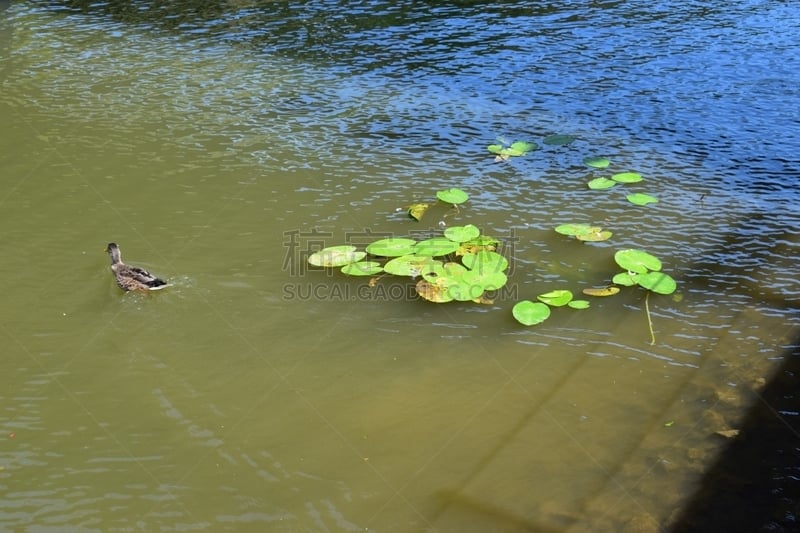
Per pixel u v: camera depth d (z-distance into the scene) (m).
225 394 5.62
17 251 7.27
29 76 11.38
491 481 4.84
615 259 6.78
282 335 6.22
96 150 9.20
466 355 5.96
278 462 5.03
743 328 6.12
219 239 7.47
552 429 5.23
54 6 14.66
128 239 7.45
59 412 5.44
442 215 7.86
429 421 5.34
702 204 7.94
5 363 5.89
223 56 12.27
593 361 5.85
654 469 4.87
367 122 10.02
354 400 5.55
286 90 11.01
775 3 14.52
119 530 4.54
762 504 4.55
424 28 13.53
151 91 10.92
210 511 4.67
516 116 10.17
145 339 6.17
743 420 5.21
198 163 8.92
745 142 9.28
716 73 11.35
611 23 13.65
